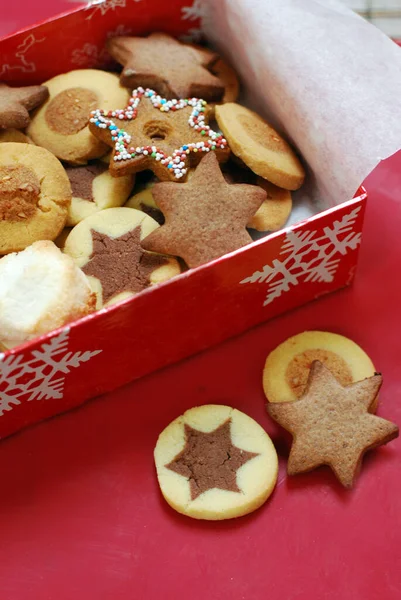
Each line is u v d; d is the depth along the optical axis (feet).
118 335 1.51
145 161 1.65
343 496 1.52
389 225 1.74
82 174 1.70
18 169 1.62
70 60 1.79
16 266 1.54
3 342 1.52
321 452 1.50
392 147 1.59
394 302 1.68
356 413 1.52
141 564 1.48
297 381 1.59
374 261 1.71
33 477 1.55
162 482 1.51
